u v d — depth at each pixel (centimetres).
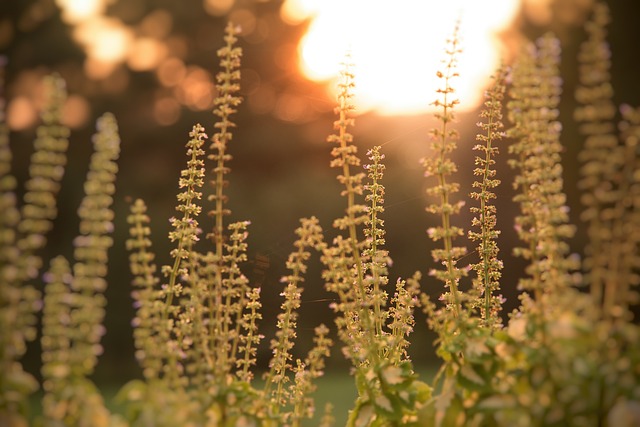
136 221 198
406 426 206
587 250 177
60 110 179
